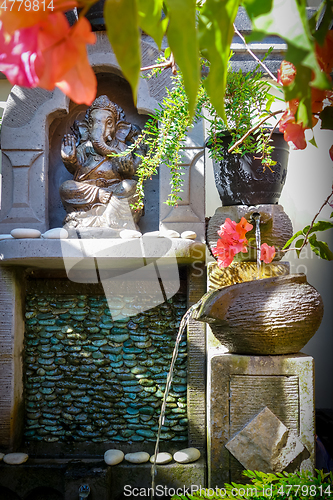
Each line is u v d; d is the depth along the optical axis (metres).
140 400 1.75
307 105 0.28
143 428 1.73
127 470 1.54
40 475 1.55
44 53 0.22
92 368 1.76
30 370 1.80
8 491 1.57
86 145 1.77
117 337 1.77
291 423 1.28
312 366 1.29
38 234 1.60
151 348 1.76
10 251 1.56
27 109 1.75
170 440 1.72
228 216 1.50
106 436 1.74
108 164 1.75
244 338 1.26
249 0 0.20
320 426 1.83
